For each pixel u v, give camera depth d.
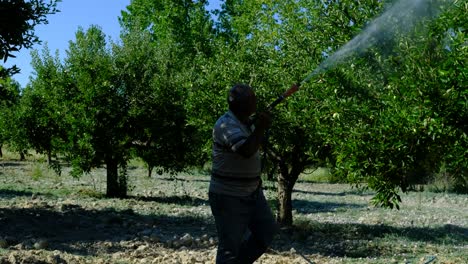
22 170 32.66
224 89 13.96
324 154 13.04
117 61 21.95
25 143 24.58
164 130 21.45
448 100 6.64
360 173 7.45
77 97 21.53
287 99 12.90
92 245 11.48
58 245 11.19
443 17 6.75
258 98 13.35
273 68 13.62
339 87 8.18
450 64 6.48
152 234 12.86
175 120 21.64
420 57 7.13
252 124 5.70
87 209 16.88
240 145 5.31
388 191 7.44
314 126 12.05
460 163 7.10
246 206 5.57
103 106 21.22
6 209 15.38
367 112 7.67
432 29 6.86
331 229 16.20
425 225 17.88
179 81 22.08
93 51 22.19
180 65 23.98
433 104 6.71
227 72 14.02
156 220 15.64
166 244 12.02
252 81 13.65
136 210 17.81
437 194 27.61
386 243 14.19
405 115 6.85
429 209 22.28
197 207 19.66
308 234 14.99
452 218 19.66
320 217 19.11
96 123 21.05
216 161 5.57
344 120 7.91
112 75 21.50
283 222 15.48
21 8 12.67
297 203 23.61
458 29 6.69
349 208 21.92
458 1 6.67
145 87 21.78
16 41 12.73
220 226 5.57
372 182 7.41
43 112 22.94
